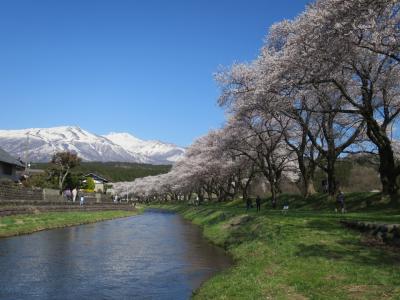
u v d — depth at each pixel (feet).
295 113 127.34
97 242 96.12
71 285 52.24
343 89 100.48
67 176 281.54
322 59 88.02
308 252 57.31
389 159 113.91
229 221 117.70
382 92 117.91
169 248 87.51
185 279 56.34
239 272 52.37
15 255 73.56
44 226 125.59
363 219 81.76
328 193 144.46
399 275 41.73
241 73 130.41
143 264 67.67
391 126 150.30
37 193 176.76
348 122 143.43
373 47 85.30
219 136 206.08
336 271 46.11
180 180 324.80
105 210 246.27
